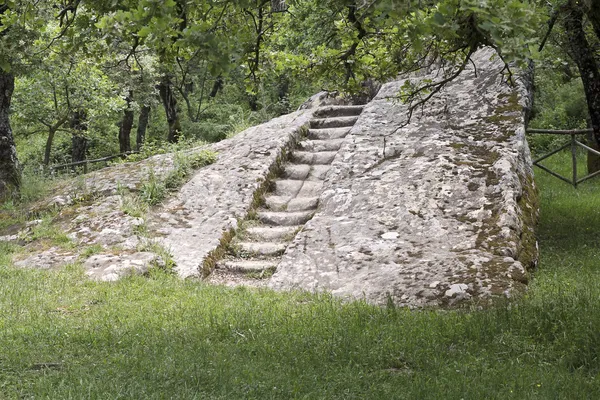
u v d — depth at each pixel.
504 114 13.52
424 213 10.88
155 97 33.53
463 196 11.16
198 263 10.48
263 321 7.27
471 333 6.48
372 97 17.23
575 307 6.85
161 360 5.63
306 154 14.38
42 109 25.22
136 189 13.14
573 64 15.41
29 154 35.91
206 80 38.09
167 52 7.45
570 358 5.65
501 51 4.35
